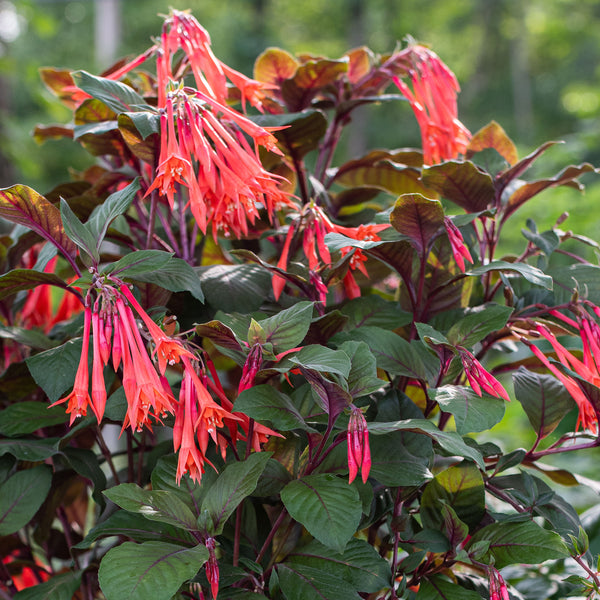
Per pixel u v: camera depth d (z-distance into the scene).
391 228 2.02
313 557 1.80
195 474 1.56
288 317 1.69
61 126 2.70
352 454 1.48
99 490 2.01
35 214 1.81
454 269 2.21
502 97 23.88
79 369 1.54
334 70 2.43
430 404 2.02
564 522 2.00
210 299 2.03
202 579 1.71
